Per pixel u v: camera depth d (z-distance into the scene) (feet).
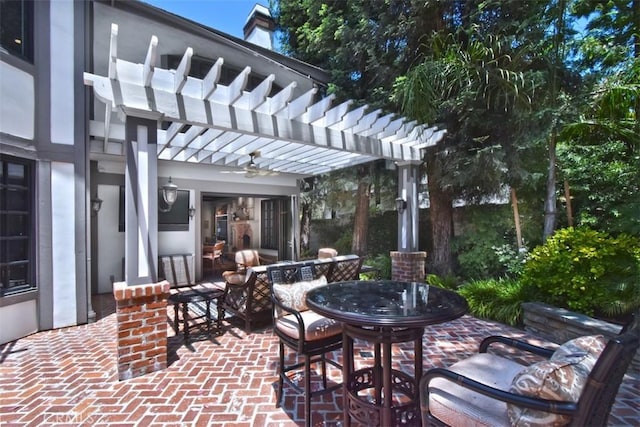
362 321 6.13
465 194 21.52
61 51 15.33
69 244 15.56
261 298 14.38
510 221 19.97
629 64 15.37
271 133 13.06
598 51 16.75
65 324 15.37
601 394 4.38
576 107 16.53
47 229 14.92
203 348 12.75
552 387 4.55
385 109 22.63
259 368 11.02
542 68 17.43
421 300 7.36
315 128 14.44
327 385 9.82
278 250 33.96
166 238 24.61
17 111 13.64
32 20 14.51
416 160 19.15
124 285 10.57
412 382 7.99
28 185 14.53
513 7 17.57
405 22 20.22
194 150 18.53
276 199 34.40
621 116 16.03
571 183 17.75
